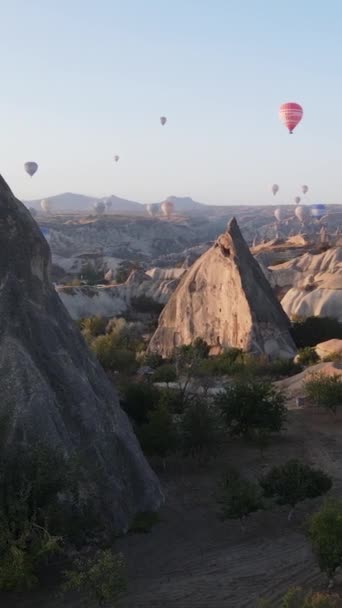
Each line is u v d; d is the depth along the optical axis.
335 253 101.38
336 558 16.81
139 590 18.02
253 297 64.38
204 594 17.73
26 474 18.59
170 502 24.55
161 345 71.88
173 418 32.75
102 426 23.08
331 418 36.41
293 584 18.20
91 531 20.36
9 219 24.02
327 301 78.88
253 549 20.66
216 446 30.22
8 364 21.64
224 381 49.97
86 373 24.91
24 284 23.88
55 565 19.00
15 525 17.67
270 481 22.55
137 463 23.69
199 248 189.38
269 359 60.56
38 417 20.69
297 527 22.23
